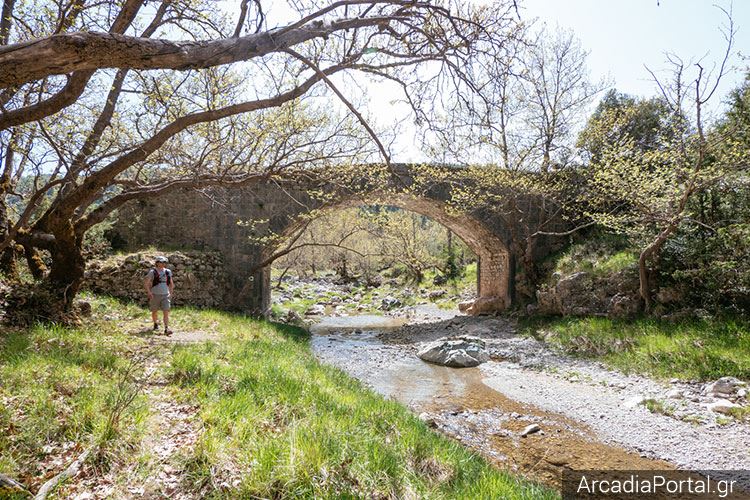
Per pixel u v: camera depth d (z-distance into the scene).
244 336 9.64
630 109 13.94
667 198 9.88
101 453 3.27
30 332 6.13
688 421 6.30
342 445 3.71
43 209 11.03
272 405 4.64
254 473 3.17
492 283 18.58
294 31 3.27
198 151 8.53
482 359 10.83
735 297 9.43
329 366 8.55
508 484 3.79
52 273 8.05
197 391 4.78
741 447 5.47
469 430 6.31
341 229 21.81
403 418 5.25
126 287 12.12
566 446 5.72
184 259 13.50
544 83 14.12
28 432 3.30
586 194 13.64
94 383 4.39
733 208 10.12
